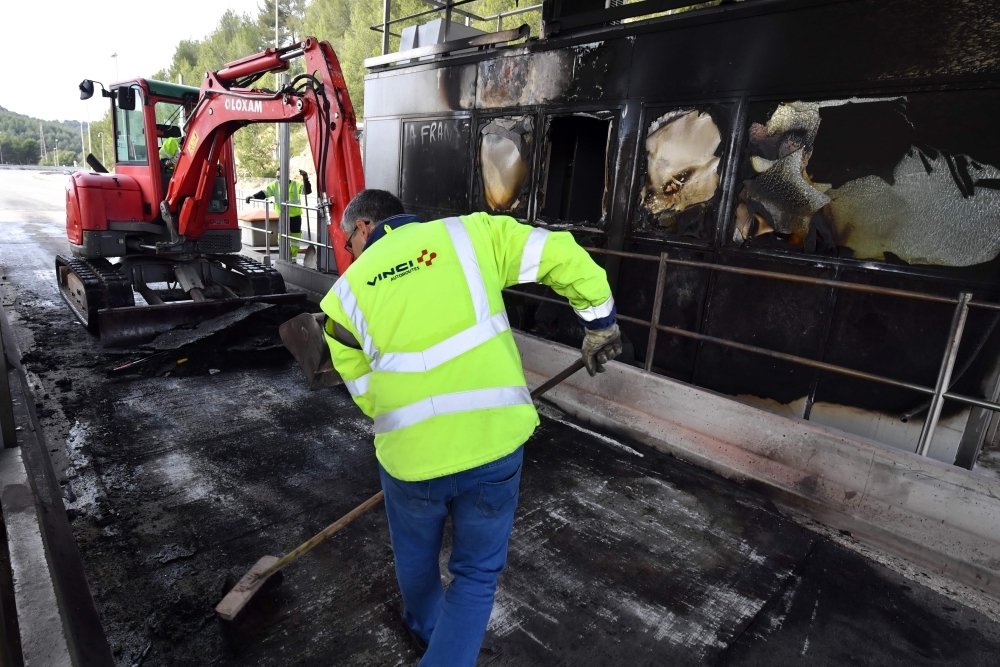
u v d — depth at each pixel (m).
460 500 1.70
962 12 3.03
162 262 6.58
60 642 1.54
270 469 3.41
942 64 3.13
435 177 6.28
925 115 3.21
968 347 3.21
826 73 3.54
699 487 3.50
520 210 5.42
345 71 29.62
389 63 6.71
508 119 5.40
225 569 2.52
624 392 4.22
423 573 1.91
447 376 1.66
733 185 4.04
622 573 2.67
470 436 1.63
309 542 2.17
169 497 3.06
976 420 3.18
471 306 1.70
